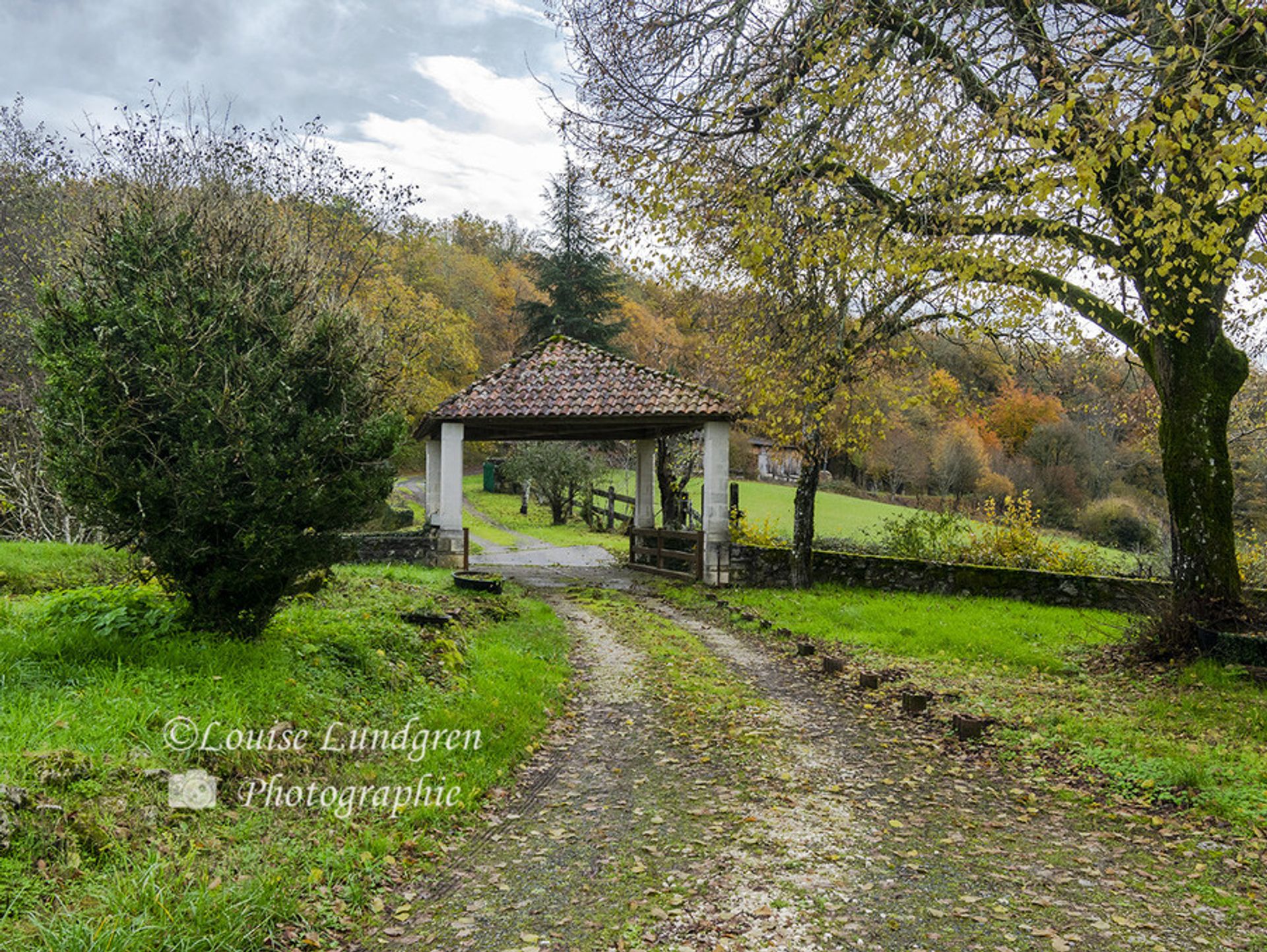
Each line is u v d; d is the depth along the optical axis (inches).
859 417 565.0
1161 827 184.9
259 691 197.5
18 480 610.5
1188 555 367.6
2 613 233.0
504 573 681.6
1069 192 280.2
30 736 149.3
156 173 243.4
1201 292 339.6
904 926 138.6
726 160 360.8
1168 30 266.2
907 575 592.1
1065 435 1414.9
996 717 272.4
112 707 168.7
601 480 1365.7
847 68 311.3
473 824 183.2
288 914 131.0
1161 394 376.5
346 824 165.2
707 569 624.1
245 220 235.5
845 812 193.5
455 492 629.0
